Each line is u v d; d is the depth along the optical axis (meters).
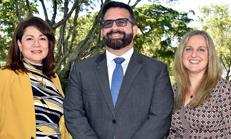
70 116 4.75
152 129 4.54
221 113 4.81
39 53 4.92
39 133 4.62
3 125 4.64
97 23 18.19
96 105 4.71
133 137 4.58
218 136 4.84
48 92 4.88
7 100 4.66
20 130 4.56
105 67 4.82
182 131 5.04
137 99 4.65
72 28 19.75
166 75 4.82
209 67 4.97
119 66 4.81
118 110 4.63
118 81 4.76
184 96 5.11
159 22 20.50
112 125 4.61
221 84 4.87
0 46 19.78
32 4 19.17
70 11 18.09
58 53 18.81
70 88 4.88
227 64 42.50
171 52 22.27
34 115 4.62
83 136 4.61
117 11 4.84
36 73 4.91
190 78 5.14
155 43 22.88
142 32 21.36
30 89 4.71
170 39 21.69
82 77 4.83
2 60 19.70
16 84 4.69
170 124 4.82
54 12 18.67
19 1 18.83
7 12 19.84
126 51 4.87
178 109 5.05
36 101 4.71
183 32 21.03
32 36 4.90
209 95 4.86
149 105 4.66
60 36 19.00
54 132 4.78
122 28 4.80
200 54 5.00
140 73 4.76
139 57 4.89
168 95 4.74
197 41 5.05
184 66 5.13
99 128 4.65
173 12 20.81
